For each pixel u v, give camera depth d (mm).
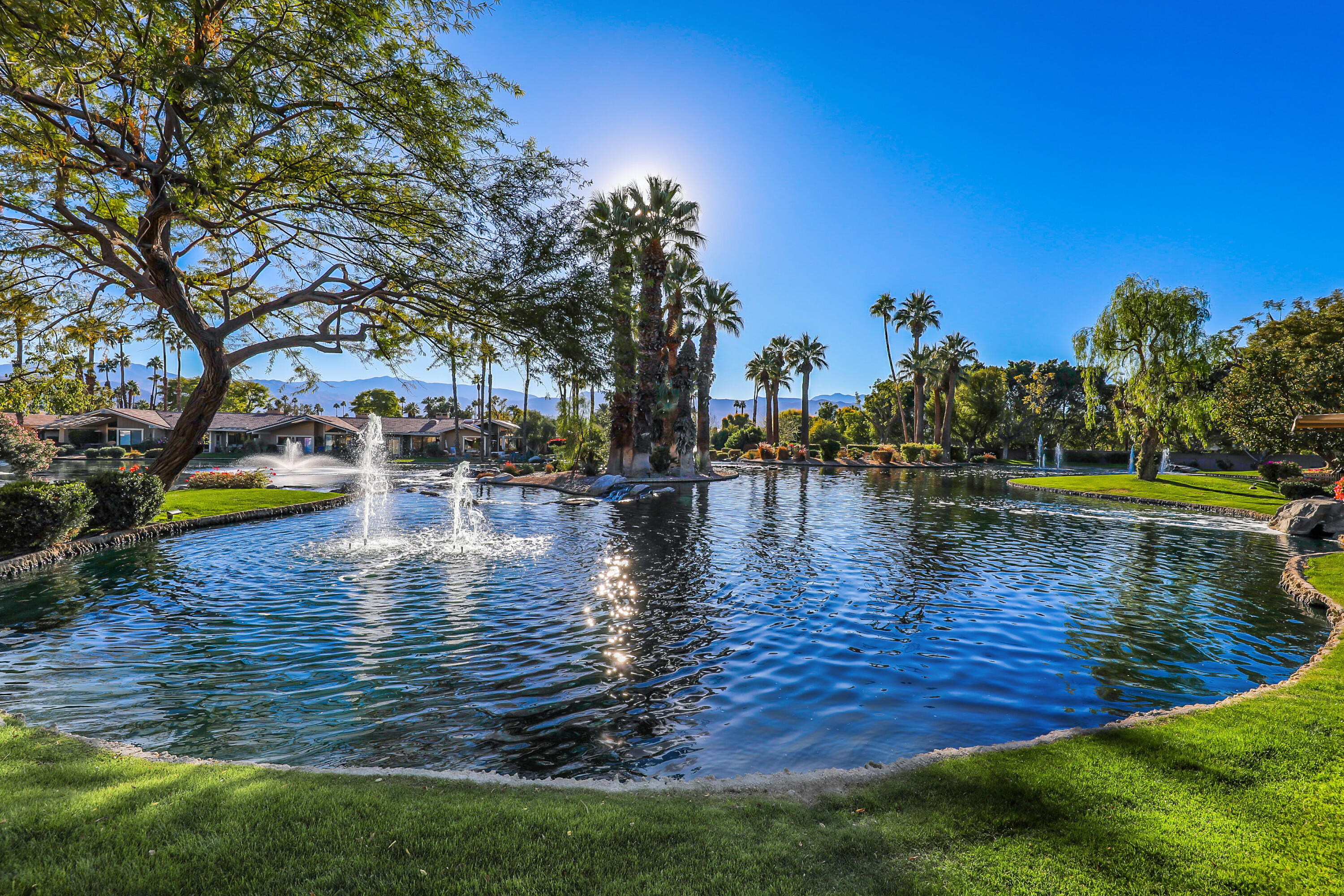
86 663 7812
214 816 3750
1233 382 33844
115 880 3104
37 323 15422
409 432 73562
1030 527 21328
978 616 10398
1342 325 37469
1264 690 6504
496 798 4113
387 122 11891
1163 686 7488
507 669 7750
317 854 3363
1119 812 3963
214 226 12219
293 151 12164
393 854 3393
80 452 58781
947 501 29766
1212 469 59594
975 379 72250
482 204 12852
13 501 13008
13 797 3941
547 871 3254
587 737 5977
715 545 16859
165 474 17359
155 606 10445
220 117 9633
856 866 3365
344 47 10898
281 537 17516
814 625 9758
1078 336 38250
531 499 29031
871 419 89938
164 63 9070
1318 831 3738
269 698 6816
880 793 4230
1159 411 35188
